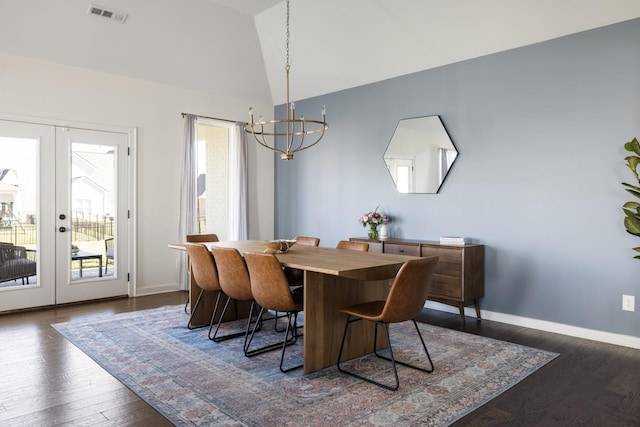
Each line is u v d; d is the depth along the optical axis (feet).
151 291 17.83
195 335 12.24
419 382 9.02
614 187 11.69
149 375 9.34
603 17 11.59
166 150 18.20
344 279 10.17
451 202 15.17
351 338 10.38
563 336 12.36
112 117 16.74
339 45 16.39
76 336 12.01
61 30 14.33
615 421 7.48
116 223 16.96
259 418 7.47
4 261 14.61
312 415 7.59
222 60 18.02
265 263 9.41
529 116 13.24
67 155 15.76
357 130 18.26
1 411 7.68
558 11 11.92
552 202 12.81
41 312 14.71
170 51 16.65
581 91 12.21
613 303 11.74
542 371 9.69
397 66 16.20
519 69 13.41
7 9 13.12
